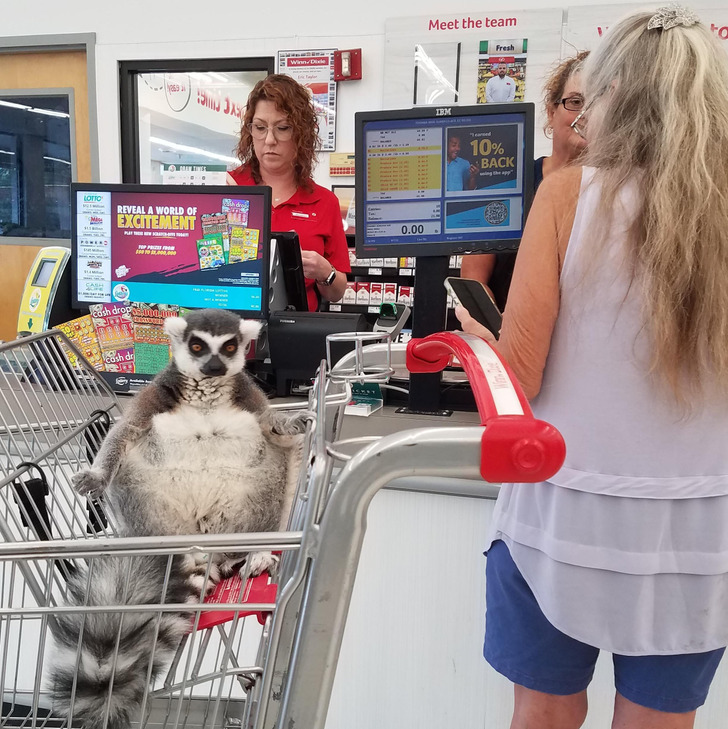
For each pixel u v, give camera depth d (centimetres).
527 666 98
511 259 200
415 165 148
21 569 69
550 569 90
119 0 382
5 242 426
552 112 191
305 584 53
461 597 126
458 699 132
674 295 78
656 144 79
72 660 64
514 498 98
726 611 88
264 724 58
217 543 55
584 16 335
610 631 87
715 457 85
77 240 160
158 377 80
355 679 135
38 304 169
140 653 64
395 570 128
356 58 359
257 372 163
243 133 255
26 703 100
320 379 79
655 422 84
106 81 392
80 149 412
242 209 153
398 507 126
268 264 154
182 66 386
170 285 157
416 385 151
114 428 77
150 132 403
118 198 157
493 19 345
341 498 49
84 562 70
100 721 65
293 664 52
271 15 369
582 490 87
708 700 124
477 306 141
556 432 46
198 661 68
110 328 151
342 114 372
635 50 83
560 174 91
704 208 76
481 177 147
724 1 318
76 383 101
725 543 86
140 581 65
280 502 77
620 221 81
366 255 152
